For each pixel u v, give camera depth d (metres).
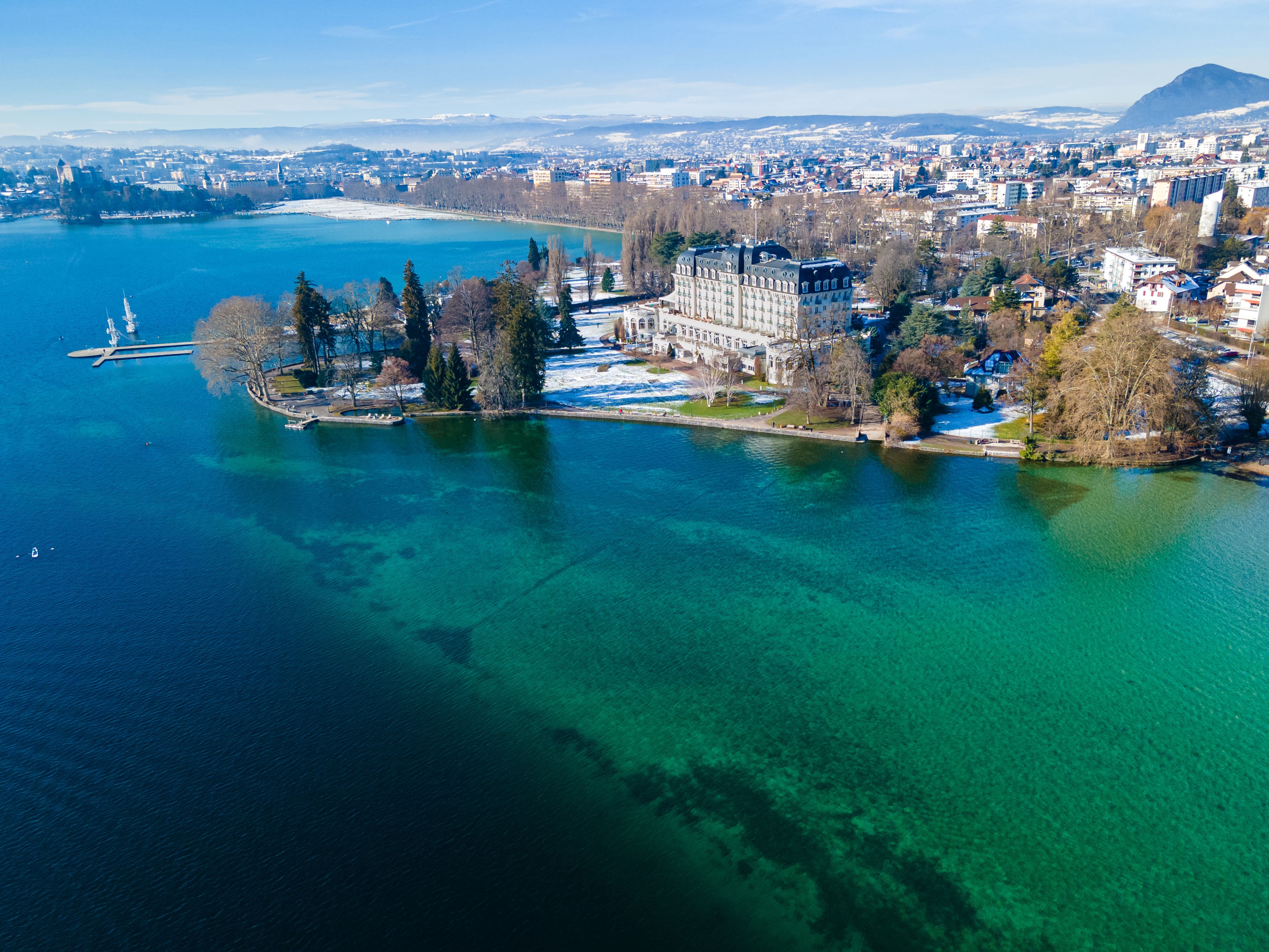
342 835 92.19
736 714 111.50
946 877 86.19
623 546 159.75
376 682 119.44
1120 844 89.88
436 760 103.44
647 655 124.94
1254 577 140.38
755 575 147.25
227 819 94.62
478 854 89.38
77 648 128.62
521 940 79.56
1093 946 78.88
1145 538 154.38
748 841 90.75
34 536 167.62
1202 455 186.25
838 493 178.50
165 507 182.25
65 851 90.62
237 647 128.62
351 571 152.62
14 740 108.06
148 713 113.25
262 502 184.12
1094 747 104.00
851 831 92.00
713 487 184.75
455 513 176.62
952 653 123.56
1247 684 115.00
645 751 104.75
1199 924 80.88
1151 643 124.56
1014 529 159.75
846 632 129.38
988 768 101.00
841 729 108.19
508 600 141.62
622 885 85.38
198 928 81.56
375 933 80.62
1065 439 196.50
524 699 115.19
